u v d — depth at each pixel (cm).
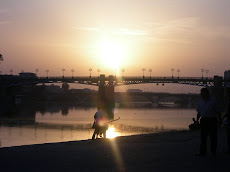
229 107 1434
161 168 1071
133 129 11494
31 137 9206
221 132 2456
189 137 2086
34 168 1089
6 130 10794
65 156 1349
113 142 1866
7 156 1361
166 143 1786
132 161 1209
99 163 1173
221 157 1310
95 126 2297
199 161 1211
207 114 1352
